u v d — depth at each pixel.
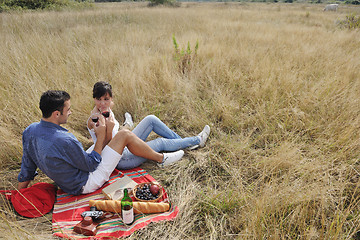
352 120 3.62
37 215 2.38
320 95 4.24
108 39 8.08
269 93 4.54
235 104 4.41
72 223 2.22
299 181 2.68
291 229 2.23
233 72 5.49
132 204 2.30
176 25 11.18
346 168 2.84
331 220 2.29
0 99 4.00
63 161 2.27
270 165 2.97
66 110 2.26
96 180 2.54
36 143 2.22
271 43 8.09
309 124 3.75
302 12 19.22
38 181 2.86
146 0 33.34
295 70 5.53
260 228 2.13
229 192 2.69
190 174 3.08
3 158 3.12
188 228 2.35
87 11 14.81
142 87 4.80
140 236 2.21
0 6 13.62
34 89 4.18
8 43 6.44
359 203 2.47
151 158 3.03
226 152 3.40
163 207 2.43
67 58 5.95
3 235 1.96
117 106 4.43
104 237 2.09
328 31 10.56
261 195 2.48
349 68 5.37
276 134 3.60
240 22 12.31
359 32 9.83
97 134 2.62
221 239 2.26
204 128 3.63
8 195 2.56
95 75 5.24
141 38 8.36
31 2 15.49
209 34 9.41
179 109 4.38
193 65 5.78
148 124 3.27
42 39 7.17
